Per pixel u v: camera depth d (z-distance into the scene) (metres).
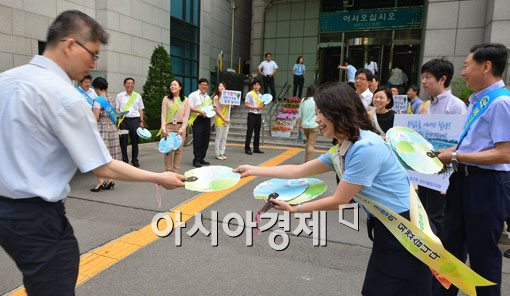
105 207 4.59
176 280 2.90
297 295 2.73
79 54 1.58
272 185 2.00
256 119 8.73
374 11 14.45
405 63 14.46
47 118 1.47
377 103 3.99
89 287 2.77
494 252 2.27
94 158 1.57
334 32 15.28
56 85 1.49
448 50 11.07
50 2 8.35
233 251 3.44
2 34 7.43
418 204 1.78
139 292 2.72
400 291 1.76
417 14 13.80
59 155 1.55
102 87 5.34
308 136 6.99
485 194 2.24
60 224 1.61
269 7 16.19
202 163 7.41
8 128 1.46
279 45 16.23
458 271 1.69
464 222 2.38
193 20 14.09
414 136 1.98
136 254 3.32
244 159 8.17
